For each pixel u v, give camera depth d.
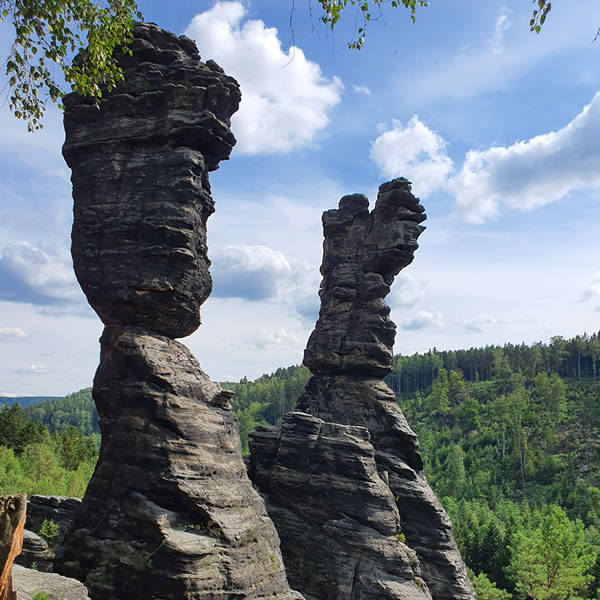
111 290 39.34
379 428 58.56
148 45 41.41
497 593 75.25
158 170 40.06
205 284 41.75
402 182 62.34
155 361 37.78
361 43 17.44
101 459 37.91
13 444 128.38
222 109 41.53
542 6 14.31
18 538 18.98
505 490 162.38
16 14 18.02
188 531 34.59
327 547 47.59
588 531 119.12
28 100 19.12
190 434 36.81
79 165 41.16
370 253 62.84
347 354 61.38
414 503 54.03
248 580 34.56
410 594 44.41
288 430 52.19
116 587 33.59
